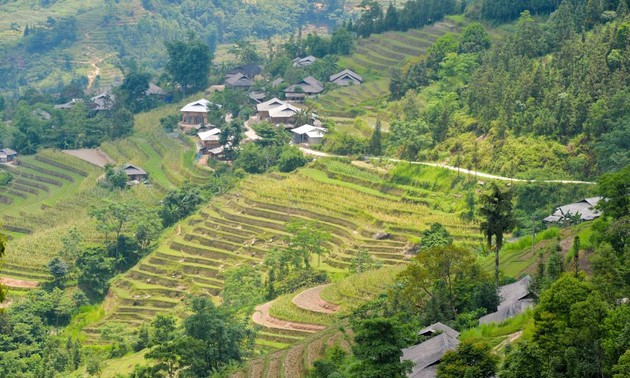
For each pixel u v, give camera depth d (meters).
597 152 154.88
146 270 174.25
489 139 175.12
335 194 181.12
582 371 72.12
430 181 173.38
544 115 168.38
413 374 81.38
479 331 92.50
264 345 125.62
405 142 189.00
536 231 141.88
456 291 104.62
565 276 78.12
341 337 112.19
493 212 107.31
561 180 154.62
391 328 76.12
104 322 160.12
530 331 79.75
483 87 190.88
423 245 142.00
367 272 141.88
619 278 84.12
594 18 199.88
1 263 61.75
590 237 105.81
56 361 139.88
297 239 156.88
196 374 111.94
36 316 157.38
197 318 114.69
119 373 128.38
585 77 170.88
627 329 70.94
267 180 198.75
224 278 160.38
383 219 164.88
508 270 118.44
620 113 157.00
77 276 175.88
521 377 73.25
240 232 178.38
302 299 137.88
